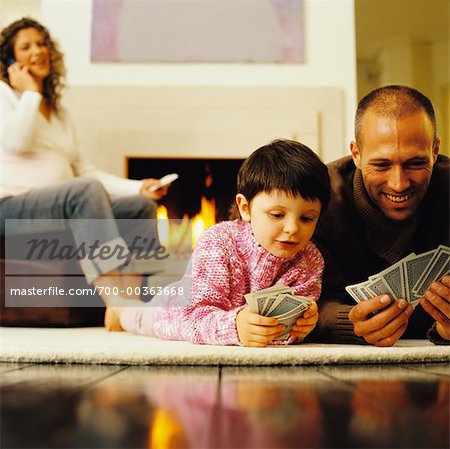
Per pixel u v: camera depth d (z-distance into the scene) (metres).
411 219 1.33
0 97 2.39
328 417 0.54
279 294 1.04
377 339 1.13
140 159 3.01
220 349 1.00
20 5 3.16
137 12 3.08
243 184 1.25
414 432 0.47
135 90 3.03
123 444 0.44
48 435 0.46
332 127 3.00
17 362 1.00
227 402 0.61
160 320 1.37
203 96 3.02
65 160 2.46
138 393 0.67
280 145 1.24
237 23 3.07
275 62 3.05
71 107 3.02
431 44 3.03
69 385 0.73
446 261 1.12
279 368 0.92
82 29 3.09
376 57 3.06
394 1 3.05
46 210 1.98
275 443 0.44
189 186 3.00
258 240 1.21
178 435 0.47
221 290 1.21
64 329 1.89
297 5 3.07
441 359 1.01
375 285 1.13
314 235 1.34
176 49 3.07
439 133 3.01
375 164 1.27
